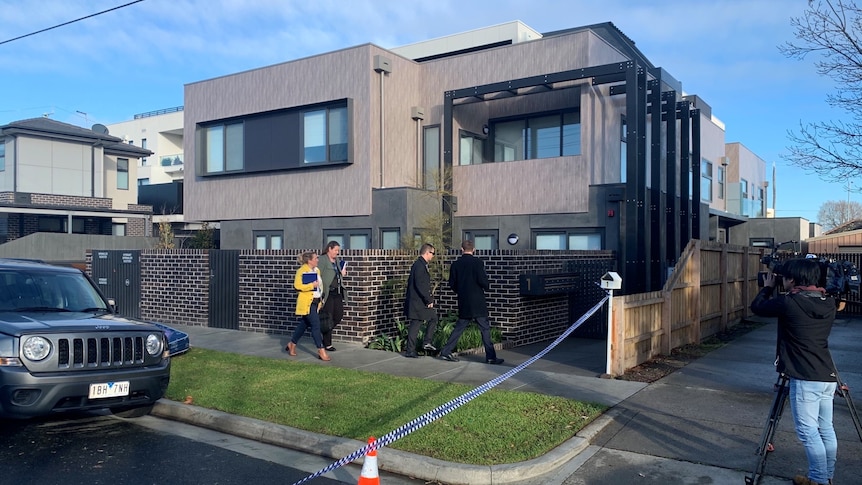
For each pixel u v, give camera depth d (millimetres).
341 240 18562
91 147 33625
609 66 15758
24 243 26719
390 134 18297
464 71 18562
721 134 27594
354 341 11867
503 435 6383
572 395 8039
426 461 5758
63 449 6465
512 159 19344
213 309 14219
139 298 15586
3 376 6113
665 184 20719
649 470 5715
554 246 17344
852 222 33688
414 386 8352
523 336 12492
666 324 10922
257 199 20219
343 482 5668
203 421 7438
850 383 8867
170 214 34500
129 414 7660
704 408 7500
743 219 28188
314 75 18734
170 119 48688
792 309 5066
